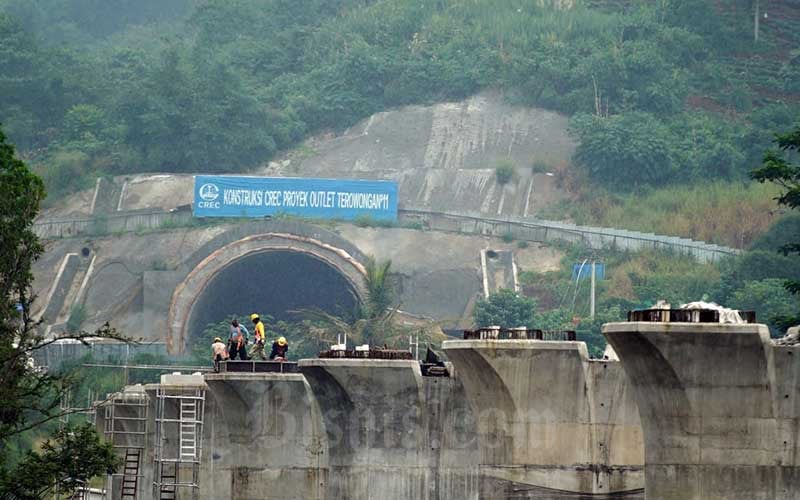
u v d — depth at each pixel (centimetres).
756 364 9325
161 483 15162
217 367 14862
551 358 11319
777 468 9319
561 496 11319
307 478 14400
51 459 12162
